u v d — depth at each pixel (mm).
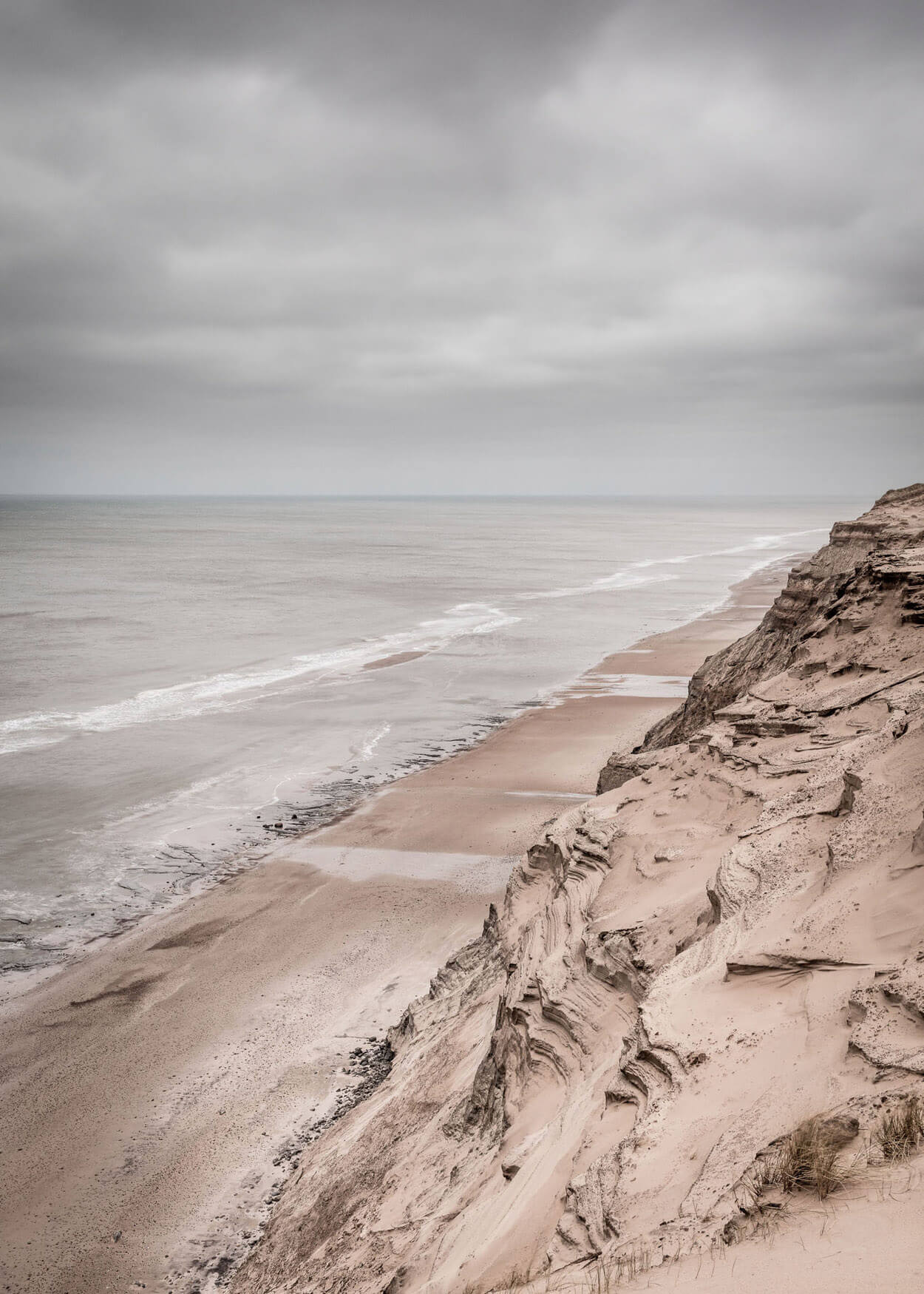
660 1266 5543
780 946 10047
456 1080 17891
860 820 11695
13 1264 16859
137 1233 17516
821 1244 4793
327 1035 23766
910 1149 5633
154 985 26219
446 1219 12492
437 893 31844
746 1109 7797
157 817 39062
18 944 28406
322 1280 13820
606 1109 9945
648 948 13711
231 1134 20219
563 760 46688
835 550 29984
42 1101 21328
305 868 34031
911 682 17141
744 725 19422
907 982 8000
